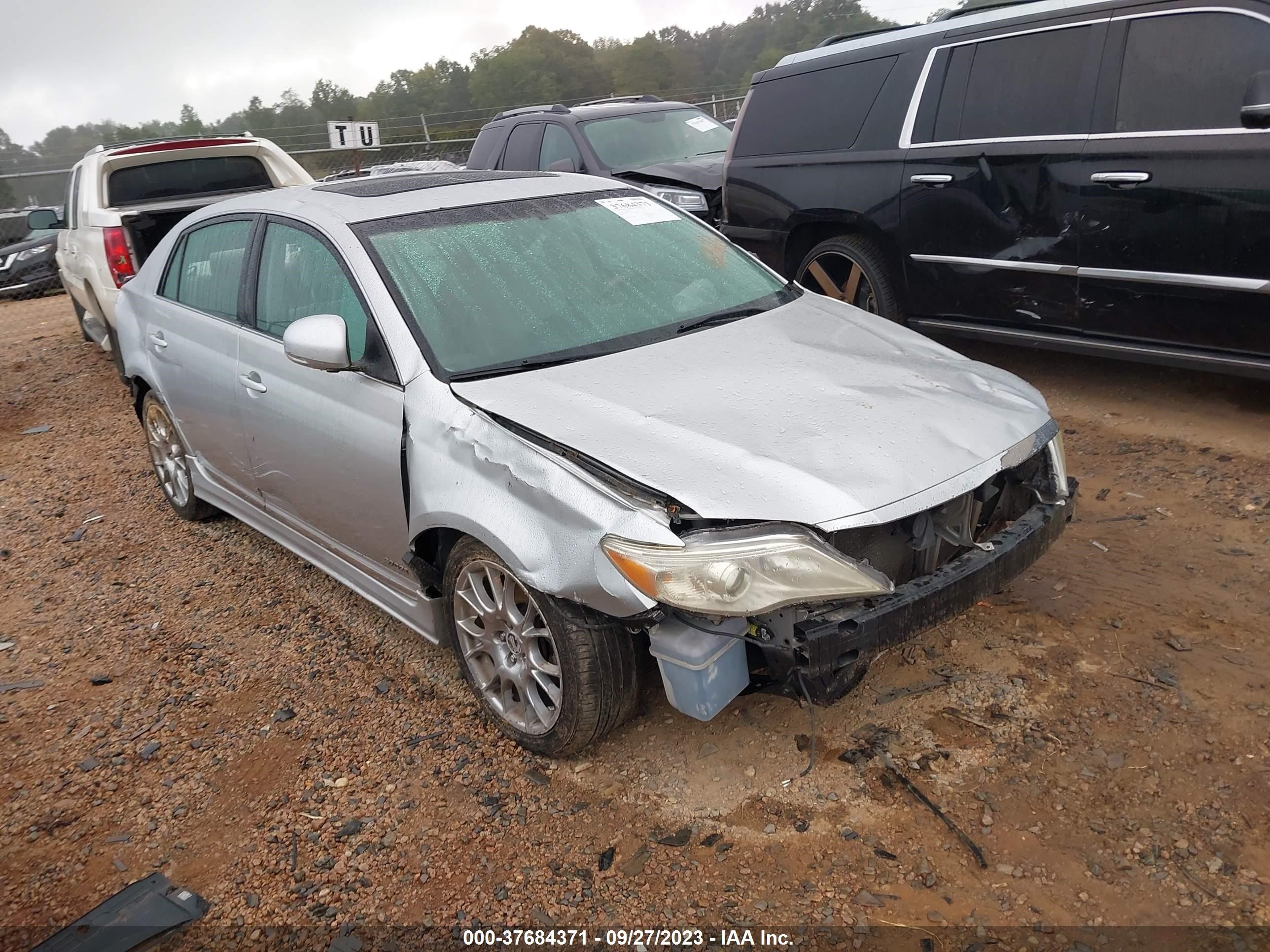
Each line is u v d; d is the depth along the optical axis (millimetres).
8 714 3707
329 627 4121
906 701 3164
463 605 3199
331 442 3482
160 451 5324
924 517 2686
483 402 2967
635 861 2662
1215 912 2328
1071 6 5055
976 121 5410
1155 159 4652
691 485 2543
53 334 11391
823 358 3270
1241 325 4559
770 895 2506
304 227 3758
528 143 9289
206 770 3266
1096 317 5102
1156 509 4238
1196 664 3188
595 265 3719
